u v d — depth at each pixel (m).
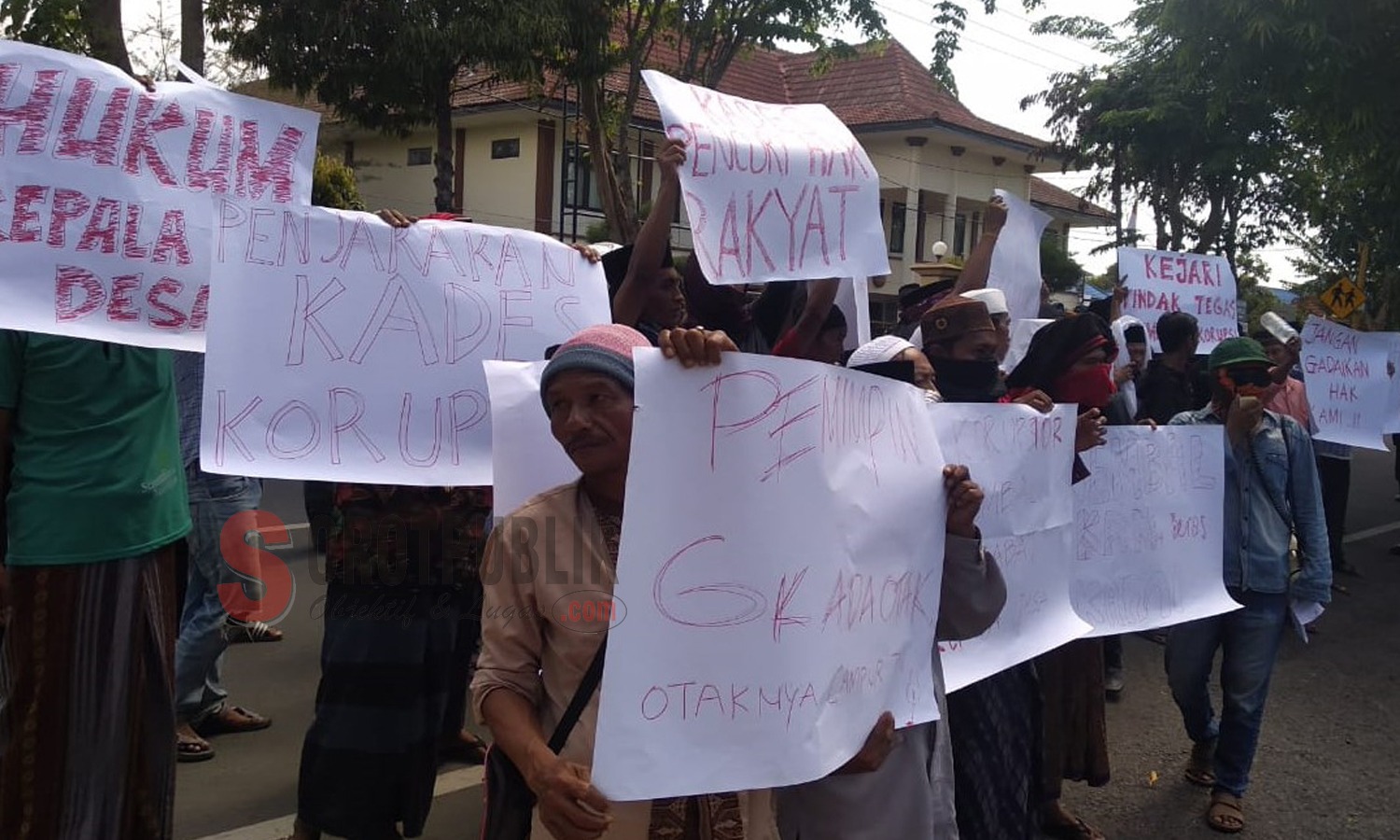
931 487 2.27
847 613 2.02
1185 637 4.13
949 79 16.27
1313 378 6.38
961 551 2.36
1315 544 3.96
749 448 1.84
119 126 2.67
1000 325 3.99
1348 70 9.03
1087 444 3.29
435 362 2.96
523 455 2.43
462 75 13.89
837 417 2.03
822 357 3.36
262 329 2.72
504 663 1.90
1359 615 7.05
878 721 2.11
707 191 2.50
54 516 2.54
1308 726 5.04
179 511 2.84
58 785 2.57
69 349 2.55
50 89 2.60
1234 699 3.98
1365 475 14.20
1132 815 4.07
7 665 2.56
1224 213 19.95
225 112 2.84
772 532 1.87
